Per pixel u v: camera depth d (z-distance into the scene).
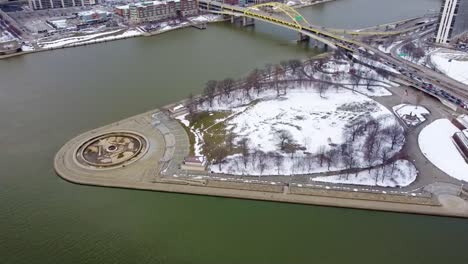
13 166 190.12
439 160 192.50
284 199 168.00
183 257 140.12
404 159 190.12
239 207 165.50
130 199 168.62
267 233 151.88
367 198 168.12
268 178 179.75
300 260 139.25
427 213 161.00
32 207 164.25
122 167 186.50
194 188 173.88
